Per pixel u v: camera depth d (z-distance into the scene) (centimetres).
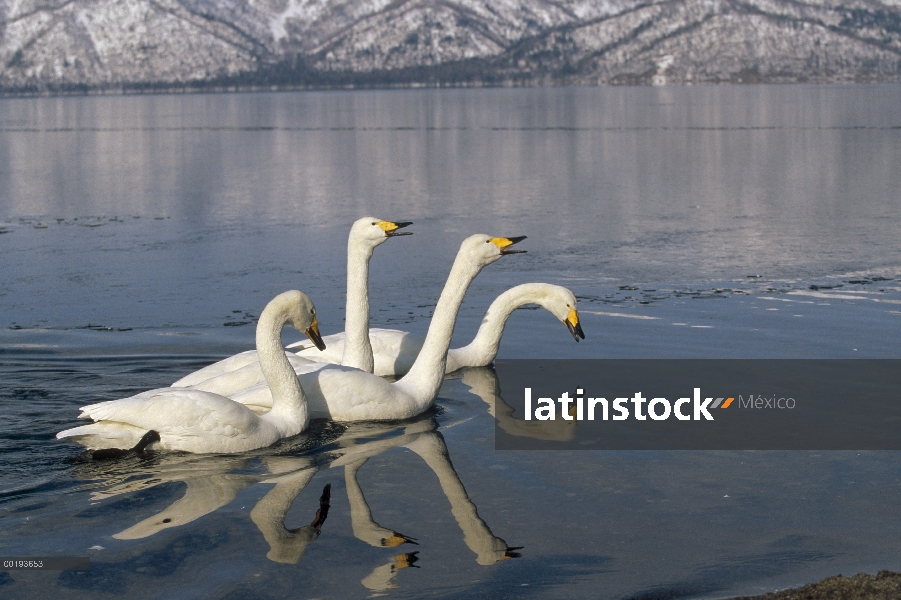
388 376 1308
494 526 784
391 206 3067
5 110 12988
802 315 1570
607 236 2442
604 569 707
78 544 750
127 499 841
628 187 3503
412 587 680
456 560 721
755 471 906
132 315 1659
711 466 921
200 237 2505
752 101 12181
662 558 725
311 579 692
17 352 1387
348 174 4047
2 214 2950
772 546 746
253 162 4666
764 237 2388
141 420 941
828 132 6181
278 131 7356
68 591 675
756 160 4406
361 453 973
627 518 799
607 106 11375
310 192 3456
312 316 1053
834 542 752
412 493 858
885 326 1481
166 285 1917
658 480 888
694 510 816
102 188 3619
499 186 3578
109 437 941
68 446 980
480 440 1016
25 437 1005
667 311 1619
